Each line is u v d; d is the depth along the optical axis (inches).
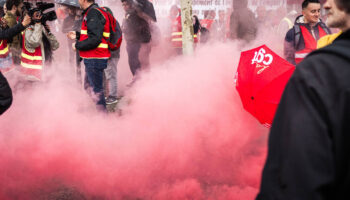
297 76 31.3
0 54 166.1
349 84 27.8
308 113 29.0
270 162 32.7
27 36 163.8
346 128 27.7
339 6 35.2
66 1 196.4
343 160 28.1
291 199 28.5
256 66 97.3
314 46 138.3
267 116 96.5
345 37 31.2
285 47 145.2
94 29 142.3
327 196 28.7
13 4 166.1
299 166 28.3
